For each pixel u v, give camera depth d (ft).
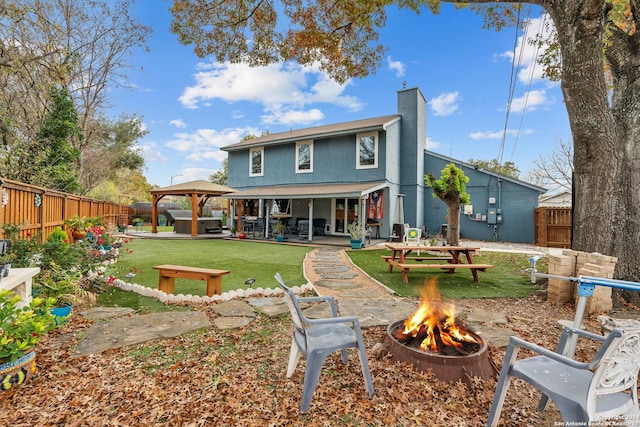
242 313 14.80
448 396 8.41
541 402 7.97
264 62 28.50
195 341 11.84
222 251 36.11
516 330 13.12
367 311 15.07
